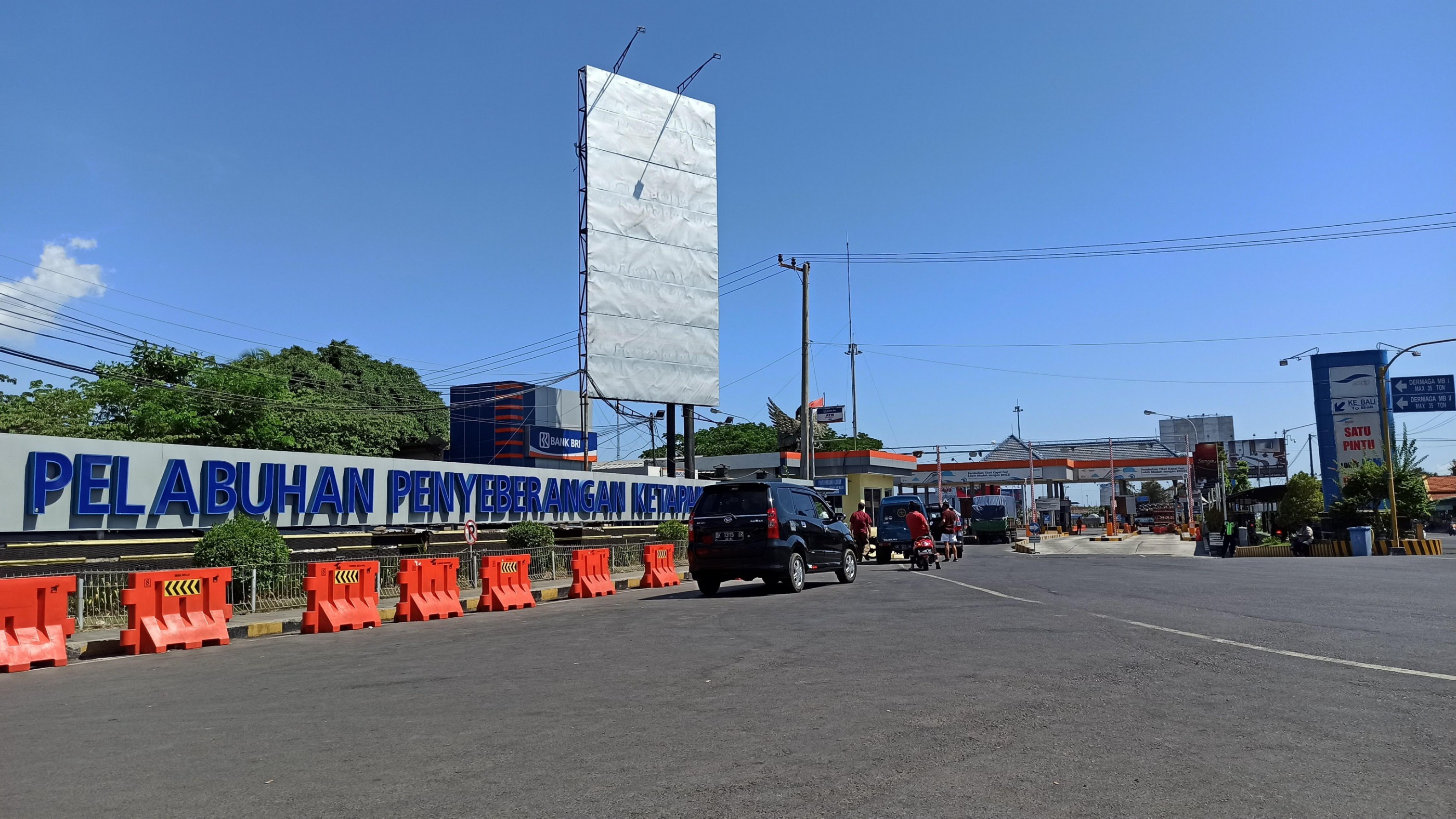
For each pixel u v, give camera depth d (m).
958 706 6.30
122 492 17.03
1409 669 7.25
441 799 4.54
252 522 16.73
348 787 4.78
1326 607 12.03
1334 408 52.06
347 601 13.95
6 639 9.92
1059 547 49.78
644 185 36.00
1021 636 9.56
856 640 9.76
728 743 5.48
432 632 12.76
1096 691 6.69
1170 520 71.88
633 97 36.12
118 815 4.39
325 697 7.50
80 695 8.02
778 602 14.76
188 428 33.94
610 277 34.69
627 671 8.25
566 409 54.88
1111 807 4.17
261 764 5.30
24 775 5.16
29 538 15.81
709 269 37.59
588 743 5.58
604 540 28.62
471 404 48.66
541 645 10.35
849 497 57.59
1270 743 5.16
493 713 6.57
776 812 4.20
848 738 5.50
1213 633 9.48
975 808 4.20
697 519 16.94
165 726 6.48
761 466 57.66
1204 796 4.29
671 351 36.06
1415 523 44.72
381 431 43.94
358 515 21.47
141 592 11.51
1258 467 97.38
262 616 14.60
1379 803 4.14
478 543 23.12
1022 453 83.88
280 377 39.75
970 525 58.12
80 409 32.94
